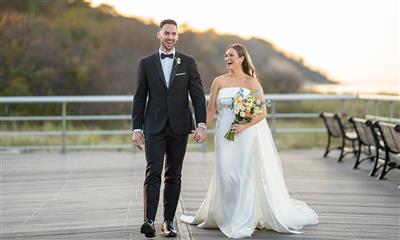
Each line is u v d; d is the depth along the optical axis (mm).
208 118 6258
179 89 5758
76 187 8562
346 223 6309
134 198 7684
